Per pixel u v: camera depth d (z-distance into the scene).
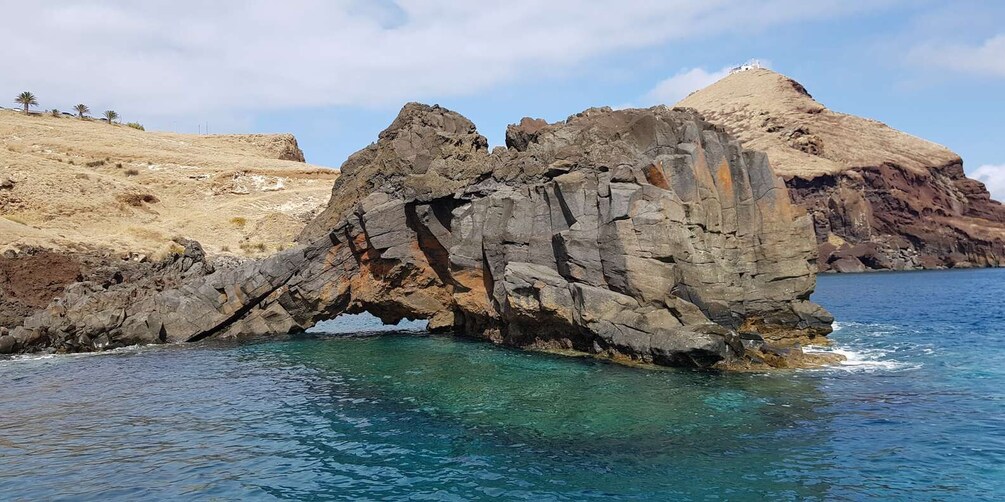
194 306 40.25
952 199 161.38
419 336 40.88
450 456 18.06
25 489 16.20
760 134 196.38
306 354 34.62
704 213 32.34
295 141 159.88
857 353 31.97
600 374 27.06
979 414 20.80
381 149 44.41
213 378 28.84
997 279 101.62
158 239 69.69
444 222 38.41
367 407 23.30
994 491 14.95
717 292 30.64
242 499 15.45
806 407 21.84
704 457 17.47
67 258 49.09
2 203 68.44
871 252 142.38
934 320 47.69
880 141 182.00
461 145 42.19
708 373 26.95
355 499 15.35
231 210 88.44
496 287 35.22
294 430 20.75
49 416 22.83
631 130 36.72
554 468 16.97
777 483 15.67
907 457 17.17
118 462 18.06
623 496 15.12
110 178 83.12
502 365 29.75
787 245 34.47
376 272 40.12
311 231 45.19
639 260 29.81
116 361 33.44
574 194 32.72
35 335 36.81
